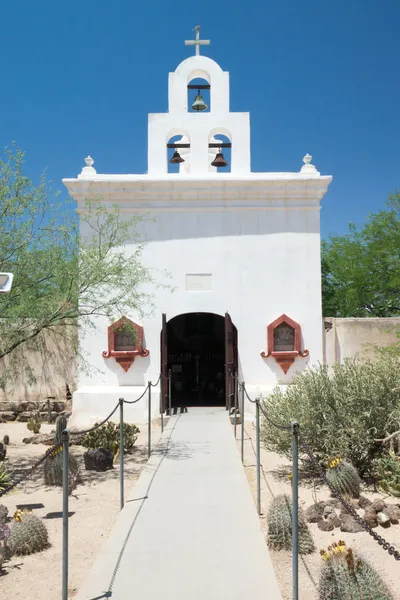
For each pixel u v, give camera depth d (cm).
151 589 525
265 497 837
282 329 1511
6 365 1555
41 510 811
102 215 1516
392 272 2733
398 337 1487
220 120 1585
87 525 738
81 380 1514
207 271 1529
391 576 559
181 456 1079
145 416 1457
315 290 1524
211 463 1023
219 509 759
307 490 878
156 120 1579
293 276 1527
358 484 812
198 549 620
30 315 1063
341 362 1527
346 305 2997
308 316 1520
